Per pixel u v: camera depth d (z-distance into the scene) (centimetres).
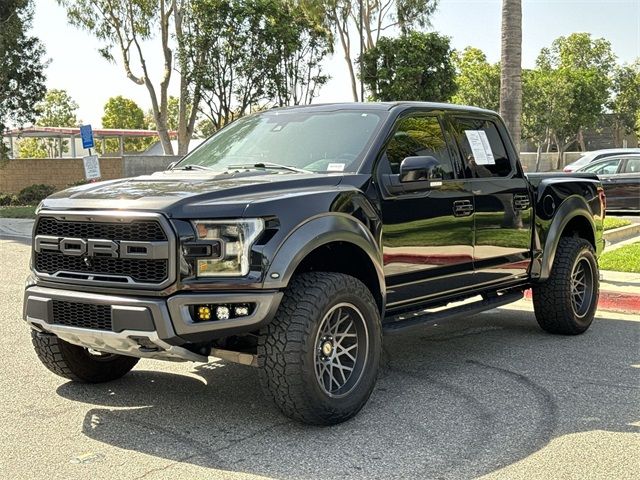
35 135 4397
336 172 498
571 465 391
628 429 446
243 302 411
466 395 515
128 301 412
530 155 5428
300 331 421
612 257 1158
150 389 532
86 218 429
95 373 534
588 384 542
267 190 450
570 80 5556
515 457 401
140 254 411
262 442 425
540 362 607
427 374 571
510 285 642
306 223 434
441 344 675
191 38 3089
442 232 548
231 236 414
